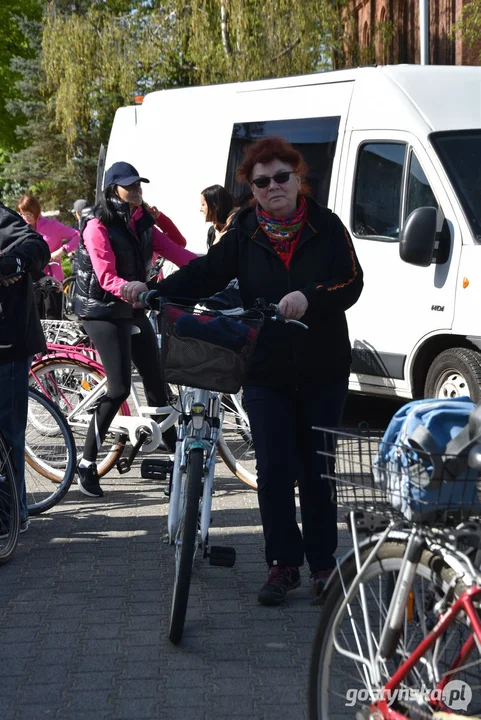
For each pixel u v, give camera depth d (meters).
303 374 5.23
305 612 5.21
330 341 5.25
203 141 11.04
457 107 9.01
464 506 3.08
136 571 5.87
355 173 9.32
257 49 26.89
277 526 5.34
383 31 28.97
